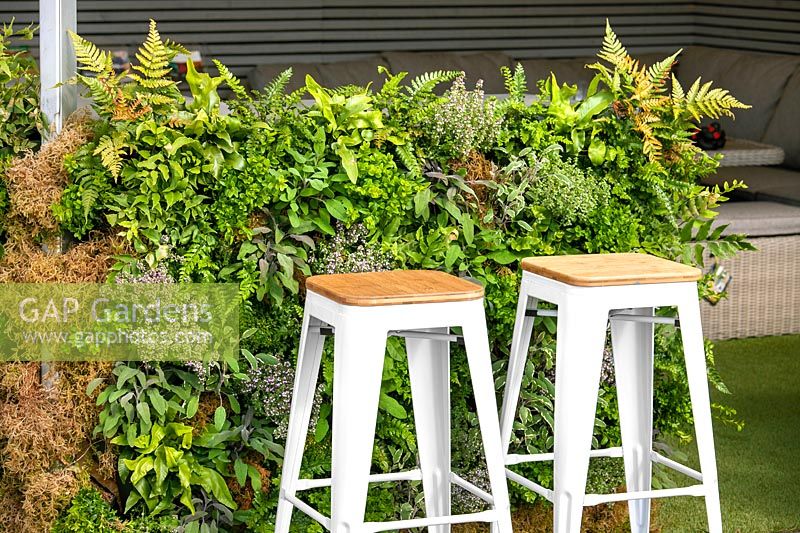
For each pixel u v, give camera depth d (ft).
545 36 28.94
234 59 26.55
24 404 9.34
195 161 9.31
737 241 10.87
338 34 27.30
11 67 9.84
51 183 9.26
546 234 10.55
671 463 9.92
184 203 9.39
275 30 26.78
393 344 9.91
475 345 8.36
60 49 9.53
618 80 10.48
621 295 8.76
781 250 18.25
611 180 10.64
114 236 9.47
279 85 9.89
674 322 9.44
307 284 8.71
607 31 10.62
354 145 9.81
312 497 9.97
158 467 9.39
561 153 10.67
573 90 10.56
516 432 10.62
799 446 13.83
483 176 10.34
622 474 10.89
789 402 15.39
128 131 9.23
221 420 9.52
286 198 9.55
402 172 9.93
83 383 9.43
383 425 10.09
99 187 9.21
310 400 9.06
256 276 9.64
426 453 9.45
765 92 24.25
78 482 9.47
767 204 18.94
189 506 9.52
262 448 9.70
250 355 9.61
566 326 8.77
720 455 13.52
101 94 9.29
